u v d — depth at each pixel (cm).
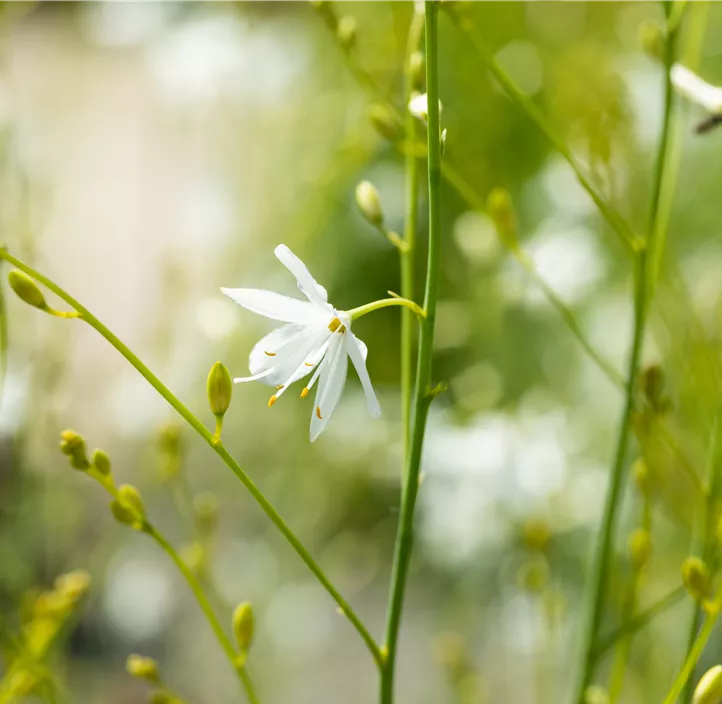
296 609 47
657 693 35
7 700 30
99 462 28
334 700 46
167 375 45
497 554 41
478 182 46
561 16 46
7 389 34
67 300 27
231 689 45
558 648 39
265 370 28
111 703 45
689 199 41
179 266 45
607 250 43
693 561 27
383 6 47
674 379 35
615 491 31
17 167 35
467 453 41
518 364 45
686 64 32
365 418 46
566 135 39
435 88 27
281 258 27
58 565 41
